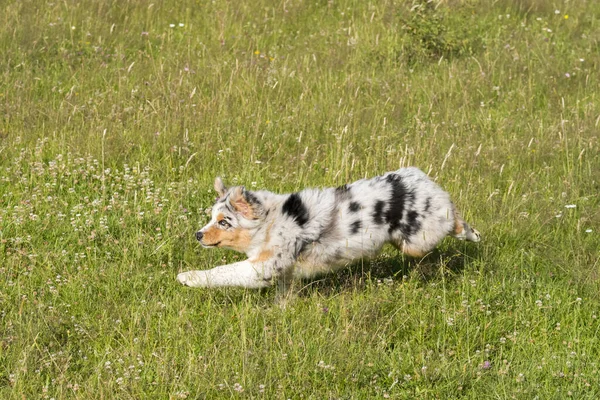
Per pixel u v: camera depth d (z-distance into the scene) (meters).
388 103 17.56
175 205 12.97
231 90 17.39
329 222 10.47
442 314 10.47
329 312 10.37
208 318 10.12
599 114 17.03
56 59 19.02
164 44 20.59
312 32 21.94
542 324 10.48
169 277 11.11
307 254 10.56
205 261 11.62
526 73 19.48
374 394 9.19
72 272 11.17
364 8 22.91
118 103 16.61
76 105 16.39
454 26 21.94
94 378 8.97
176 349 9.46
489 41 21.05
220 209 10.46
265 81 18.19
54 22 20.44
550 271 11.80
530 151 15.30
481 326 10.35
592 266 11.72
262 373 9.12
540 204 13.55
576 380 9.30
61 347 9.59
